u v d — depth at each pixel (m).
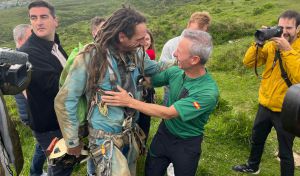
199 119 3.87
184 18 24.48
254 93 9.74
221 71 12.07
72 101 3.42
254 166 5.60
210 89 3.69
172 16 26.67
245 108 8.75
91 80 3.38
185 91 3.76
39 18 4.13
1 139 3.21
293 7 19.84
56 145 3.83
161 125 4.16
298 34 4.68
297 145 6.66
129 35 3.29
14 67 3.05
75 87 3.39
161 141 4.11
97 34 3.42
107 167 3.45
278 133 4.89
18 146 3.37
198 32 3.58
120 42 3.34
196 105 3.65
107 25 3.32
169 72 3.98
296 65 4.39
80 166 5.61
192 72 3.73
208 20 5.29
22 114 4.84
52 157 3.74
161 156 4.14
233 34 16.12
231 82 10.80
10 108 8.36
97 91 3.42
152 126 7.09
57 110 3.45
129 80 3.50
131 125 3.62
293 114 1.96
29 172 5.43
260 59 5.01
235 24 16.55
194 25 5.25
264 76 4.93
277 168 5.93
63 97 3.40
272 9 20.03
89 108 3.51
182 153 3.95
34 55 4.11
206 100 3.66
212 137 6.68
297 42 4.67
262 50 4.92
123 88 3.47
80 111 3.56
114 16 3.31
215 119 7.30
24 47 4.14
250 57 5.03
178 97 3.82
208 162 5.98
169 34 20.23
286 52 4.42
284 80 4.68
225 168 5.83
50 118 4.34
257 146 5.40
